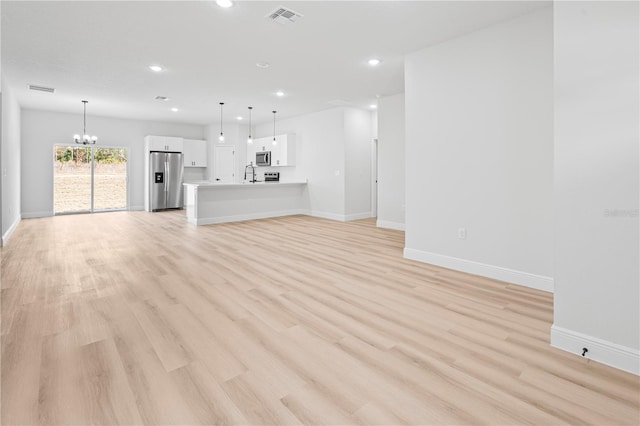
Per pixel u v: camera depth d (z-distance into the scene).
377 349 2.04
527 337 2.19
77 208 8.36
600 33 1.81
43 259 4.05
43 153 7.69
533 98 3.08
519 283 3.23
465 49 3.54
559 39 1.95
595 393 1.62
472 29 3.40
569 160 1.95
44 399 1.56
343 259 4.17
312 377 1.76
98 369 1.81
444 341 2.14
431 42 3.74
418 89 3.99
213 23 3.31
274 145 8.79
